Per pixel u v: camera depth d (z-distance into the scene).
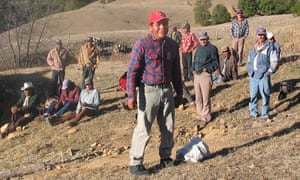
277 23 29.78
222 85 13.66
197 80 10.73
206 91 10.67
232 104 11.92
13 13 31.31
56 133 12.77
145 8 80.19
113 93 15.36
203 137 9.97
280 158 6.80
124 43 40.25
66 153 10.80
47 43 35.75
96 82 18.05
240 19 15.78
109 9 75.94
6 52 30.52
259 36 9.91
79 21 66.00
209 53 10.52
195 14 65.19
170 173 6.68
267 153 7.18
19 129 13.78
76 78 18.73
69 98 14.07
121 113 13.27
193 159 7.21
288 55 15.71
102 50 35.44
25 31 31.36
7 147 12.72
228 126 10.37
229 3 80.25
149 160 8.16
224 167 6.67
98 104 13.38
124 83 15.38
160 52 6.39
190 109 12.09
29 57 29.17
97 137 11.65
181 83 6.81
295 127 9.05
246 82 13.56
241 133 9.41
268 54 10.02
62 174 8.57
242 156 7.22
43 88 17.61
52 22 51.50
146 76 6.43
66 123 13.38
